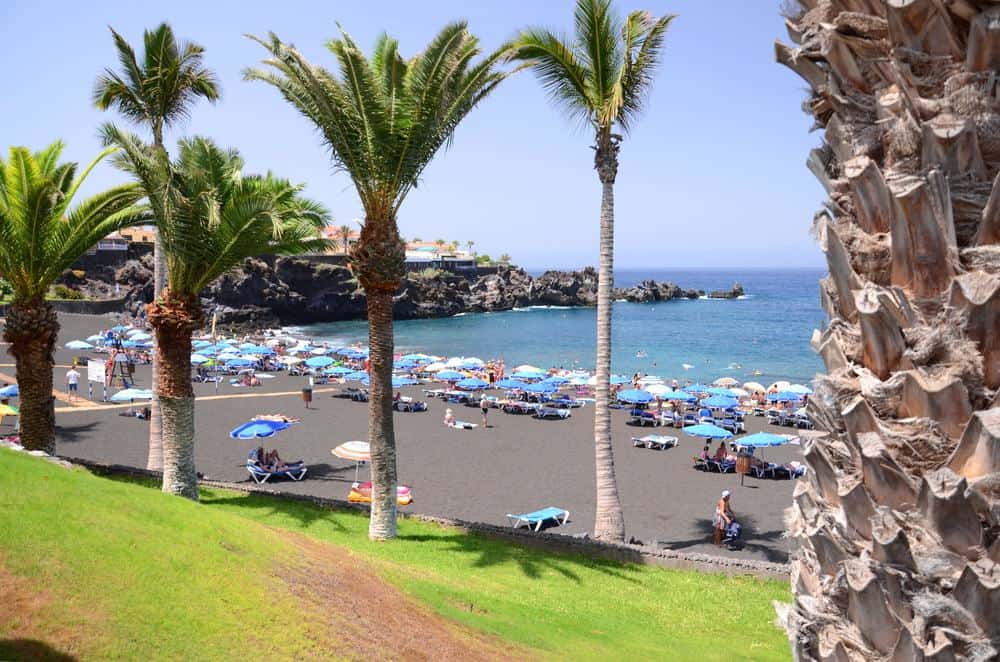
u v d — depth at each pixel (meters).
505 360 76.56
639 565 15.97
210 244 16.98
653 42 17.03
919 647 2.66
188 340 17.41
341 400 42.50
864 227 3.06
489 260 168.25
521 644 9.88
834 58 3.20
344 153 15.41
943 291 2.85
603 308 17.59
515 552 16.14
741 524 21.41
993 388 2.75
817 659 3.14
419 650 8.60
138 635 6.89
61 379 44.47
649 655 10.50
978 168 2.80
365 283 15.66
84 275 90.81
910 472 2.81
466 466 28.02
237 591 8.32
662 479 26.73
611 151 17.50
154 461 21.50
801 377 64.25
